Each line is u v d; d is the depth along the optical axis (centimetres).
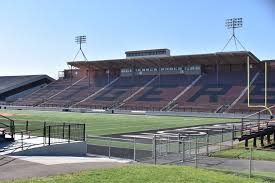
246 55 7281
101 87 9456
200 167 1728
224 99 7375
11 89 10319
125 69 9594
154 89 8612
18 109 8412
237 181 1262
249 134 2606
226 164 1872
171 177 1224
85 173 1244
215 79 8244
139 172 1288
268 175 1534
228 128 4038
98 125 4425
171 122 5056
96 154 2120
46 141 2092
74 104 8744
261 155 2177
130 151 2252
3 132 2169
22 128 3547
